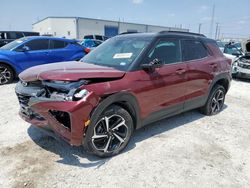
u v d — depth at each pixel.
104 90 2.80
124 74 3.12
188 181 2.76
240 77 9.70
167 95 3.70
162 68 3.59
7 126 3.97
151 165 3.04
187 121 4.64
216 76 4.70
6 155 3.08
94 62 3.72
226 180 2.82
